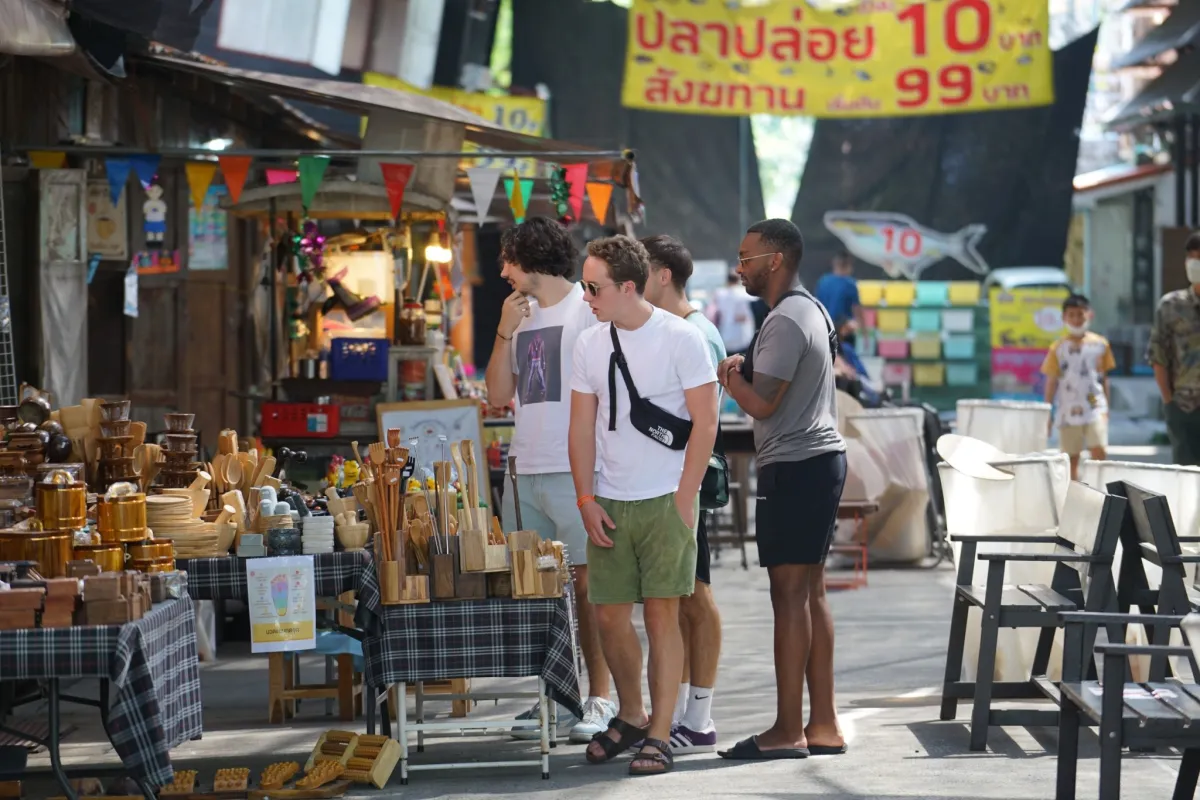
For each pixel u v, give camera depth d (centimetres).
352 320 3416
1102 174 10288
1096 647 1503
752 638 3006
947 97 5703
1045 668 2170
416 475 2358
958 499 2419
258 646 1861
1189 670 2134
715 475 2083
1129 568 2070
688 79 5703
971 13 5672
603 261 1912
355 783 1883
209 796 1814
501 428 3475
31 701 2233
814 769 1938
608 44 6116
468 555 1892
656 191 6266
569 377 2162
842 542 4012
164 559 1788
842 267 5512
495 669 1898
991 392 6525
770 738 2014
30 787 1845
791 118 6481
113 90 3425
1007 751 2038
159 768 1588
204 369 4091
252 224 4325
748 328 6288
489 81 5416
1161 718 1496
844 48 5709
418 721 2098
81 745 2148
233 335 4200
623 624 1977
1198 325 3441
